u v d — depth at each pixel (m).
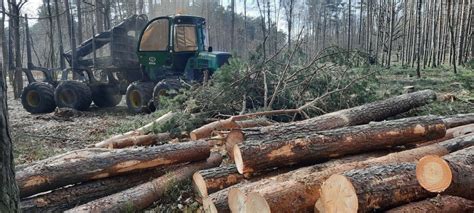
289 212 2.71
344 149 3.66
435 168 2.59
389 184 2.55
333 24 39.22
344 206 2.48
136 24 10.63
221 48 34.25
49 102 10.44
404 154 3.51
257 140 3.59
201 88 6.73
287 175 3.22
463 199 2.69
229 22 35.25
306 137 3.56
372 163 3.33
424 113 6.43
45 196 3.39
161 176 3.93
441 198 2.65
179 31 9.39
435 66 17.53
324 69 6.75
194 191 3.83
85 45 11.16
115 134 6.66
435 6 18.45
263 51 7.16
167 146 4.02
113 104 11.30
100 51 11.17
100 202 3.36
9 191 1.88
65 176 3.39
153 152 3.87
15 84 13.65
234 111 6.63
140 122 7.01
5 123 1.86
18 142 6.31
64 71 11.16
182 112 6.00
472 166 2.80
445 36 19.45
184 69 9.56
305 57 7.34
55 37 24.91
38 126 8.02
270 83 6.85
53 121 8.71
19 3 12.79
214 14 35.38
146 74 9.97
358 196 2.41
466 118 5.61
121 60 10.48
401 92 7.90
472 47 18.23
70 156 3.62
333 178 2.56
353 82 6.38
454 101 7.67
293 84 6.68
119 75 10.82
